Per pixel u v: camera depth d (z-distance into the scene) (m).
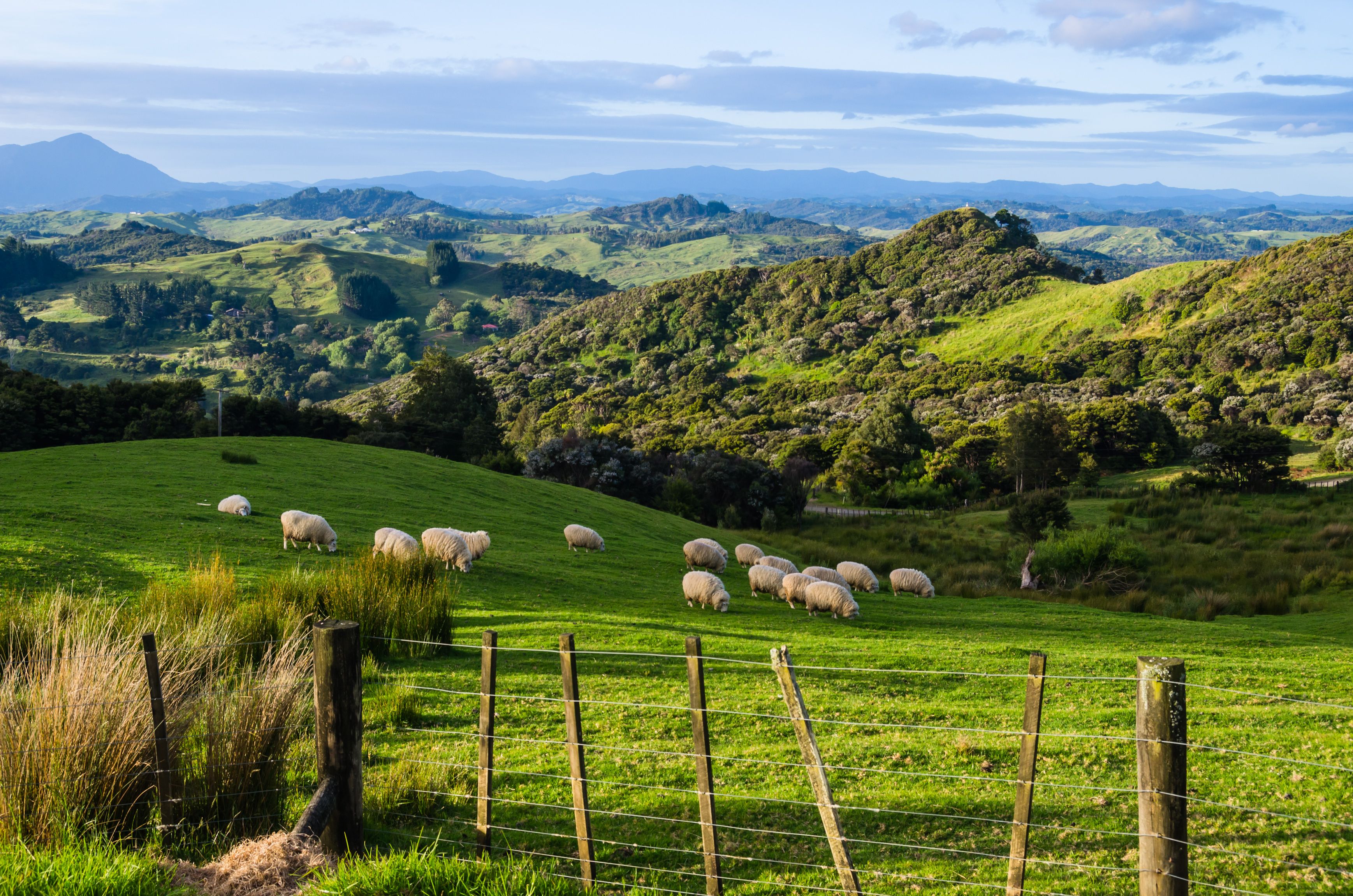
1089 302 169.25
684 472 70.94
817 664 15.28
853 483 83.00
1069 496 66.38
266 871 5.26
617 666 14.28
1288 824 7.32
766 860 6.84
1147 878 4.31
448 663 13.91
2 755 5.85
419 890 5.21
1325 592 30.30
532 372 196.25
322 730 5.77
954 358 166.62
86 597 15.69
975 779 8.24
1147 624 23.73
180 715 6.60
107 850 5.34
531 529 36.78
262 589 15.31
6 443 56.56
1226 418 101.12
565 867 6.61
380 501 35.97
